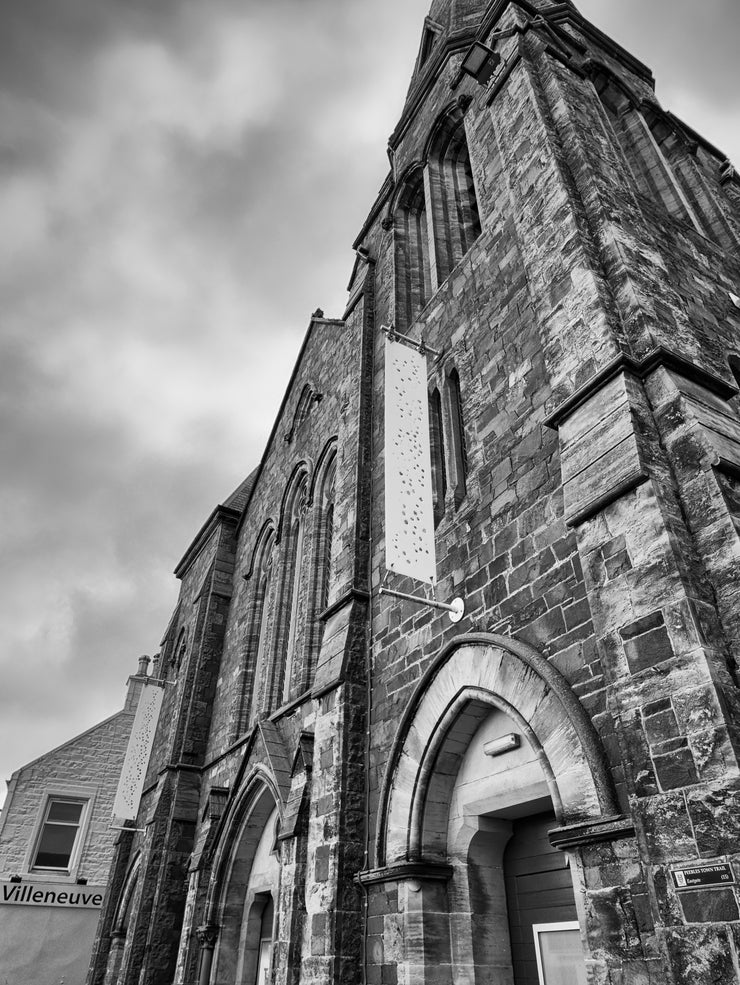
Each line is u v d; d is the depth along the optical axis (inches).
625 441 247.9
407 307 582.9
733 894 167.3
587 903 217.3
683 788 188.4
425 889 305.7
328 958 331.9
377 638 425.4
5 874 991.0
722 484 226.7
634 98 592.4
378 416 531.8
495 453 359.9
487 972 285.0
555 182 361.1
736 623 203.8
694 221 506.9
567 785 242.1
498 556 330.0
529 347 361.7
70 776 1085.8
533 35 485.4
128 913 791.7
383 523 468.1
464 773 324.5
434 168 616.4
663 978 188.2
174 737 767.7
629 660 217.5
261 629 729.6
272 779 491.2
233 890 543.8
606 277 315.9
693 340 300.2
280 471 781.3
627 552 231.3
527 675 278.8
